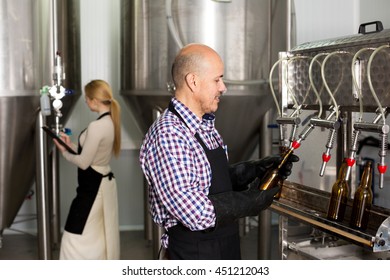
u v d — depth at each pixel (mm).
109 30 4051
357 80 1740
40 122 3006
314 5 4184
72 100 3551
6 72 2711
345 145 1957
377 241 1531
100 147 2934
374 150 3141
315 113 1995
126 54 3383
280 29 3203
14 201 3199
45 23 3018
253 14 3045
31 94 2846
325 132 1965
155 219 1832
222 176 1780
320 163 1988
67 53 3367
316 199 1938
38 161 3041
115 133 3031
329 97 1896
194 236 1752
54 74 2895
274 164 1883
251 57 3057
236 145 3453
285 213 1957
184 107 1730
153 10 3107
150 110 3256
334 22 4211
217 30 2980
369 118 2166
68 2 3400
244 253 3699
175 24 3008
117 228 3068
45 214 3117
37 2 2895
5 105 2730
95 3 4020
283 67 2094
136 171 4262
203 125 1804
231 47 3004
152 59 3131
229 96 3045
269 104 3273
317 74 1943
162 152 1636
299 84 2049
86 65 4047
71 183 4184
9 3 2711
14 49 2732
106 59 4062
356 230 1617
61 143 2975
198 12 2971
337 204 1752
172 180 1612
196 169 1698
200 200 1609
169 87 3051
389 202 2088
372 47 1676
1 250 3762
